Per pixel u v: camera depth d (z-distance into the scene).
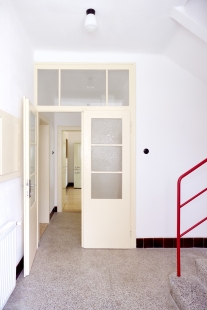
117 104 2.92
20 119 2.30
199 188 2.94
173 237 2.92
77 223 3.96
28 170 2.16
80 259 2.55
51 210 4.39
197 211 2.93
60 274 2.23
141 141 2.90
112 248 2.86
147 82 2.92
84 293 1.93
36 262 2.47
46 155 4.01
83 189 2.84
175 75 2.94
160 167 2.91
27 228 2.16
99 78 2.96
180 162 2.93
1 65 1.80
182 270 2.28
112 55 2.94
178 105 2.93
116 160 2.89
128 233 2.86
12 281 1.79
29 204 2.20
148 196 2.90
